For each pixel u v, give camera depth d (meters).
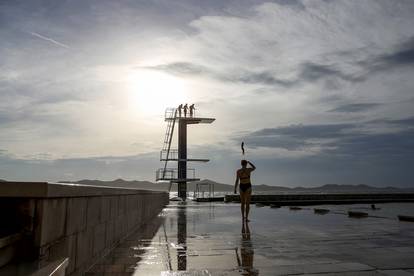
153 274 4.39
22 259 2.97
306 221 11.37
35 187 3.01
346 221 11.24
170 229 9.44
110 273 4.44
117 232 6.64
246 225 10.33
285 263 5.00
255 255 5.61
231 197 32.69
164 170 40.31
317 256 5.48
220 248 6.30
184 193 40.78
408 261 5.07
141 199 10.41
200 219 12.70
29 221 3.03
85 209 4.45
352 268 4.65
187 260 5.25
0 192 2.96
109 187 5.74
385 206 31.69
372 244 6.60
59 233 3.49
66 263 2.92
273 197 32.09
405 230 8.70
